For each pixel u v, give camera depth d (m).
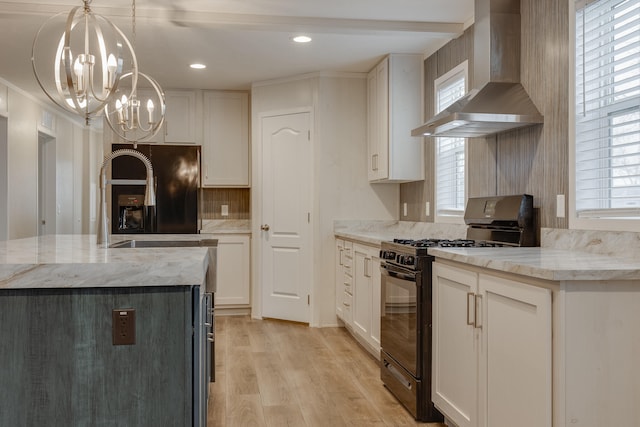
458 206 4.02
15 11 3.46
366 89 5.25
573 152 2.67
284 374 3.74
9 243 2.70
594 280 1.84
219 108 5.87
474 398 2.40
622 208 2.40
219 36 4.09
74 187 7.79
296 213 5.34
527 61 3.11
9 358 1.68
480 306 2.35
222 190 6.20
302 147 5.29
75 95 2.24
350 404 3.18
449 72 4.10
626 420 1.86
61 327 1.69
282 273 5.45
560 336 1.83
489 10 3.17
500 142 3.39
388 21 3.86
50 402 1.69
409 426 2.86
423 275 2.91
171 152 5.43
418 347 2.92
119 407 1.72
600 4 2.54
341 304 4.97
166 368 1.73
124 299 1.72
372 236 4.21
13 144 5.46
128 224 5.39
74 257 1.86
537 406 1.91
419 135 3.49
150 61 4.79
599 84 2.63
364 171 5.26
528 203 2.99
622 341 1.86
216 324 5.35
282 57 4.69
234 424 2.86
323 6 3.58
